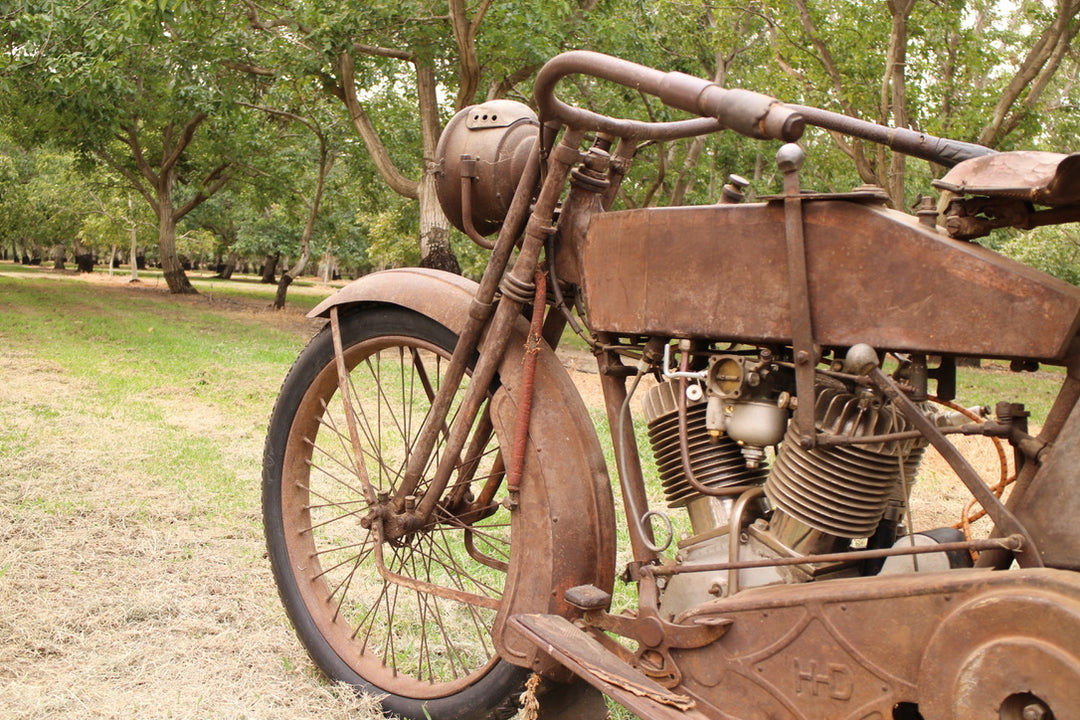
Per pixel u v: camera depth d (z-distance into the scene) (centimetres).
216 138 2562
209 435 689
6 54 1661
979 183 191
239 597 374
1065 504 183
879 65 1279
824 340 203
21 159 4531
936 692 175
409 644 343
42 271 5175
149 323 1800
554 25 1230
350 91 1547
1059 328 179
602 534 255
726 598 215
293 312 2547
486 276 266
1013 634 167
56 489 509
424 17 1320
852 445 210
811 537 220
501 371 268
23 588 369
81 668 307
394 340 298
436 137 1545
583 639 231
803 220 204
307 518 329
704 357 235
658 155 1820
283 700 295
